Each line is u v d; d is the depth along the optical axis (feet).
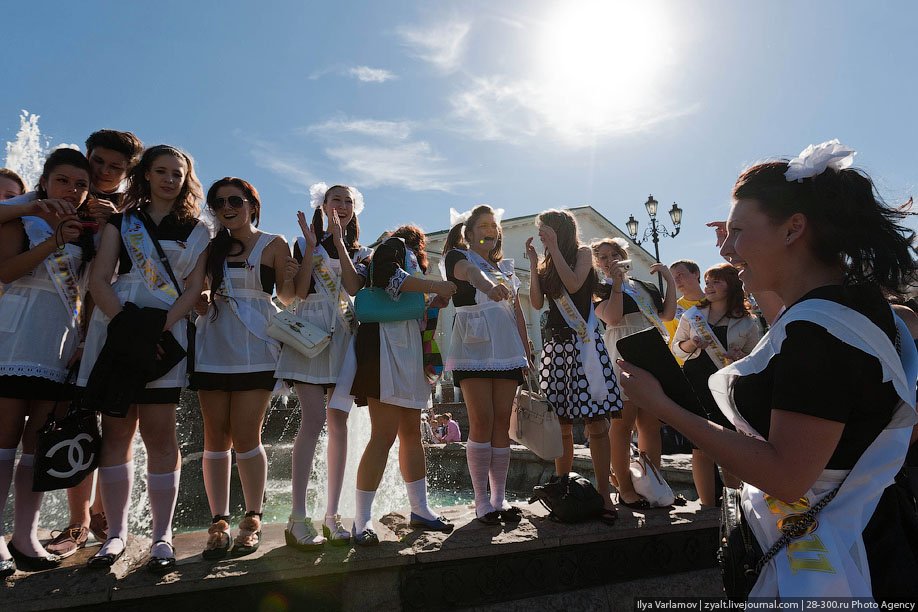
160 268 8.73
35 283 8.62
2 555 7.64
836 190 3.81
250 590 7.52
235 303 9.25
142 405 8.21
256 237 9.93
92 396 7.44
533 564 8.89
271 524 10.27
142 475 21.38
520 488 25.90
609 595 9.16
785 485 3.44
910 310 5.04
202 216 9.89
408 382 9.50
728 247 4.48
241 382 8.98
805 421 3.44
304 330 9.23
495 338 11.00
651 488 11.55
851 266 3.82
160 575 7.43
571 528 9.59
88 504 9.67
